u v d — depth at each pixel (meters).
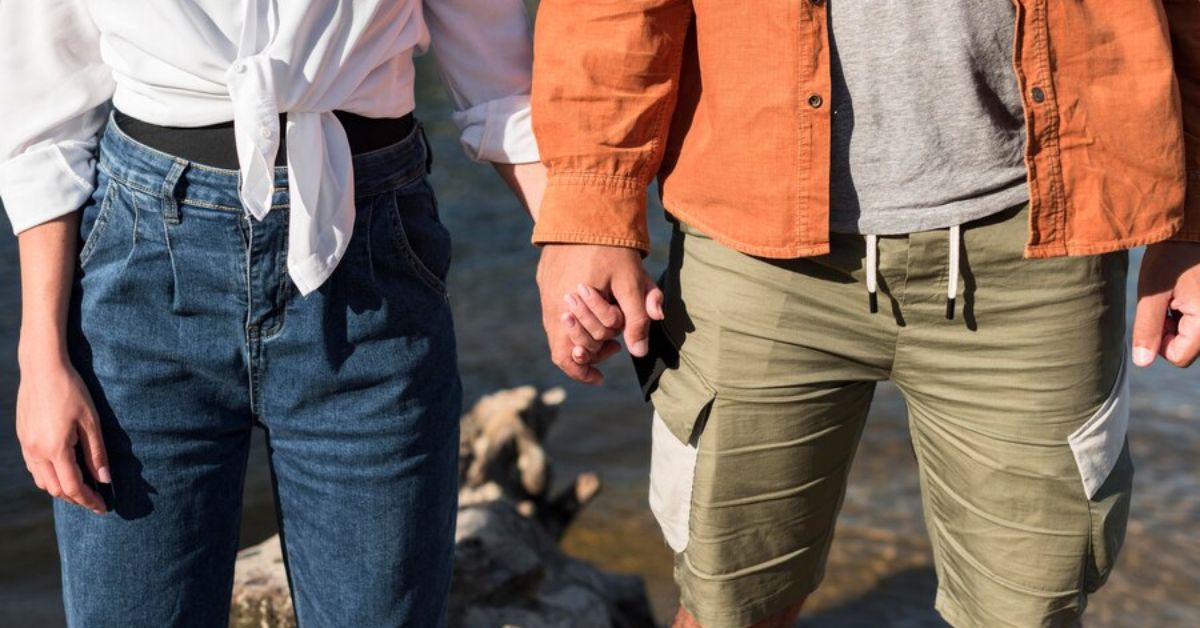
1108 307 1.96
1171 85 1.86
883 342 2.00
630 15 1.95
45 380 1.76
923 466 2.16
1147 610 3.58
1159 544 3.84
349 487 1.87
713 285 2.04
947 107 1.84
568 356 2.06
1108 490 2.03
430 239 1.87
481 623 2.89
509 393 3.92
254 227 1.73
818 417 2.08
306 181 1.73
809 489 2.14
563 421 4.70
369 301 1.81
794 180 1.90
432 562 1.94
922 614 3.59
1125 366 2.04
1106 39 1.85
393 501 1.88
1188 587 3.67
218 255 1.74
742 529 2.14
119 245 1.75
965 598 2.15
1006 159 1.86
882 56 1.84
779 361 2.04
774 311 2.01
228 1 1.71
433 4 1.97
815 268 1.97
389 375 1.84
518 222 6.78
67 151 1.81
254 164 1.68
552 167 2.01
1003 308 1.93
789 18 1.86
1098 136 1.86
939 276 1.92
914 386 2.05
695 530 2.16
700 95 2.02
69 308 1.80
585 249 2.01
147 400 1.78
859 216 1.90
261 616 2.76
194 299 1.75
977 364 1.98
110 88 1.84
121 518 1.82
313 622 1.95
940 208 1.87
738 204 1.96
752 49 1.89
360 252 1.79
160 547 1.83
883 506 4.06
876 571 3.77
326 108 1.74
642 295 2.03
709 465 2.11
